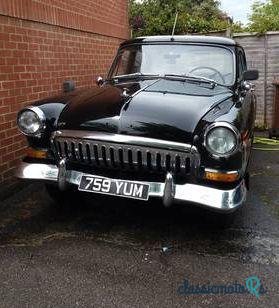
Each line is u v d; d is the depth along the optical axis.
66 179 3.56
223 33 9.91
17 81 4.88
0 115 4.57
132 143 3.26
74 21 6.41
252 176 5.47
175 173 3.29
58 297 2.80
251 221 4.04
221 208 3.19
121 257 3.32
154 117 3.33
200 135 3.22
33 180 3.68
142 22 12.98
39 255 3.32
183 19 12.31
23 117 3.66
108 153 3.36
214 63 4.48
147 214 4.11
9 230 3.74
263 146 7.21
